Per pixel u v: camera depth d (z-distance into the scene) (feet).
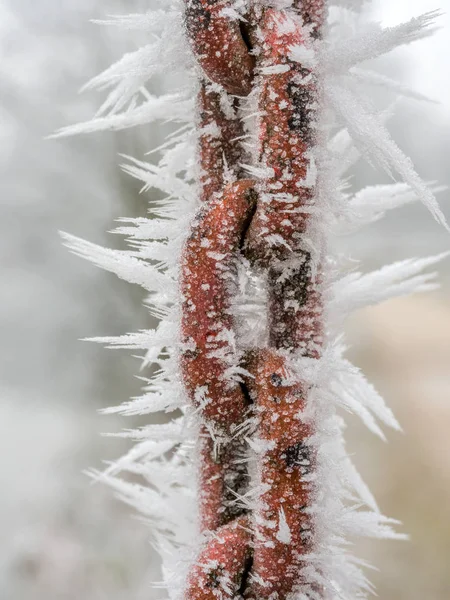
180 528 0.79
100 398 4.11
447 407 4.86
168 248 0.73
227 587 0.72
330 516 0.72
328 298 0.73
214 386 0.71
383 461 4.16
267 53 0.70
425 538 3.39
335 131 0.79
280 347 0.72
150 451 0.81
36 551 3.24
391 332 6.54
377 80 0.73
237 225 0.71
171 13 0.71
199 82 0.73
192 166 0.75
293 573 0.71
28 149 3.89
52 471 3.82
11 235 4.12
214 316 0.71
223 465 0.73
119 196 3.60
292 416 0.71
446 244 5.91
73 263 4.06
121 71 0.74
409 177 0.70
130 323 3.82
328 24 0.73
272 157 0.70
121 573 3.02
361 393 0.79
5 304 4.28
